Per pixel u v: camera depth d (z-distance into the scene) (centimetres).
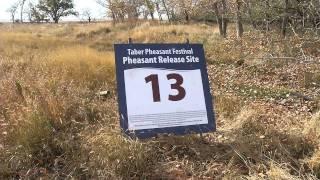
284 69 344
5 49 474
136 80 171
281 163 152
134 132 164
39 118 163
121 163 146
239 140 169
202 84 178
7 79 223
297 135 174
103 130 168
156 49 176
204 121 175
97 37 1012
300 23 381
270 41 378
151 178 146
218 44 503
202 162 157
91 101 214
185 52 180
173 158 160
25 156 150
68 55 338
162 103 172
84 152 152
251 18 459
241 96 263
